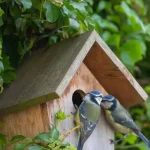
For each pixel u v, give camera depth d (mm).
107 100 7488
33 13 7496
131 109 10414
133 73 10367
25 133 6957
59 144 6426
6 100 7051
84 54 6906
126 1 10016
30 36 7746
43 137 6414
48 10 7020
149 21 10797
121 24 9789
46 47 7680
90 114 7031
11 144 6934
